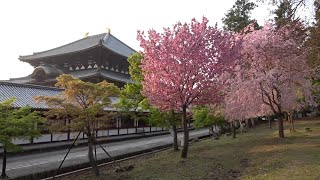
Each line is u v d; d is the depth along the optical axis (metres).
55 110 14.77
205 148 23.34
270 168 14.12
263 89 23.52
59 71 49.00
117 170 17.08
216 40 18.64
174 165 17.34
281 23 19.12
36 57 52.66
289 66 23.69
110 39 57.91
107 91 15.23
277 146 20.39
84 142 31.48
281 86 23.95
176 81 18.45
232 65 19.83
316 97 32.34
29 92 30.58
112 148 28.14
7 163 20.47
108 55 50.31
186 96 18.89
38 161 21.14
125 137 38.94
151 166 17.78
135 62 25.48
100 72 45.59
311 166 13.36
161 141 34.84
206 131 48.97
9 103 16.31
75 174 17.48
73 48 53.38
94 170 15.91
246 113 25.17
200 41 18.23
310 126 36.50
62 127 14.80
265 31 24.09
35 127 16.83
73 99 15.02
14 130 14.95
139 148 27.77
